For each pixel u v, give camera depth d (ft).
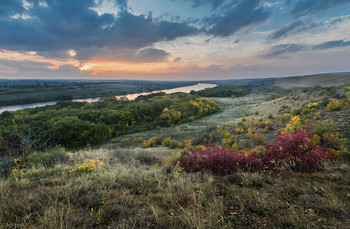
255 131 65.10
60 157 21.02
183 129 119.03
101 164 17.88
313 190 9.52
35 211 7.61
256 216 7.03
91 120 135.85
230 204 8.13
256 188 10.19
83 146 90.79
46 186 10.84
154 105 191.93
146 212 7.51
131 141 93.61
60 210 7.28
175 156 23.66
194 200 8.00
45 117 132.46
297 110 80.84
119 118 141.08
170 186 10.28
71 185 10.82
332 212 7.09
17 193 9.50
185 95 296.10
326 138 33.99
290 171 14.42
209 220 6.48
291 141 14.84
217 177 12.66
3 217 6.93
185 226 6.33
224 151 16.76
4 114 140.36
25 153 17.88
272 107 145.69
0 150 16.53
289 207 7.68
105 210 7.54
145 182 11.34
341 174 12.56
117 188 10.21
